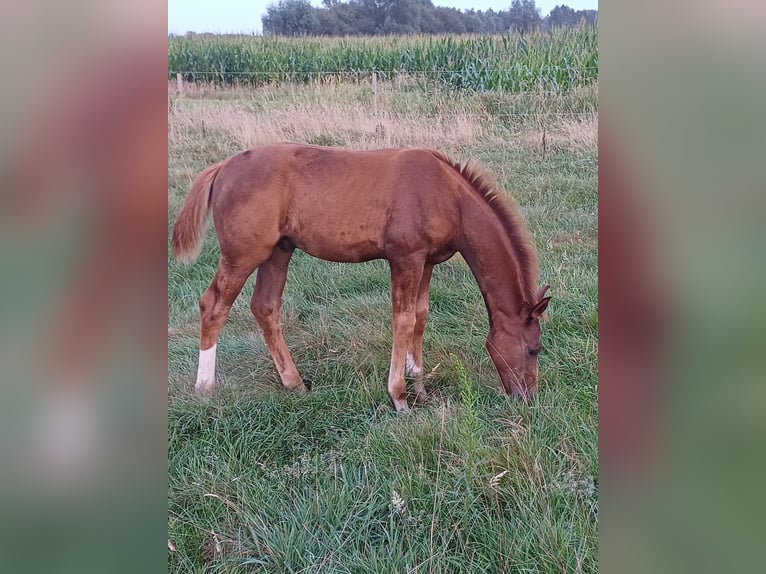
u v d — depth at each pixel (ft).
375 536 7.91
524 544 7.48
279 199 10.37
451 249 10.53
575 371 10.75
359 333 12.01
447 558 7.36
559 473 8.33
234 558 7.57
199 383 10.55
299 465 8.99
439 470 8.23
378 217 10.19
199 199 10.89
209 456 9.05
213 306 10.61
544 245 13.80
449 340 11.86
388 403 10.44
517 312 10.03
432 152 10.45
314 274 13.88
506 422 9.27
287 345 11.94
